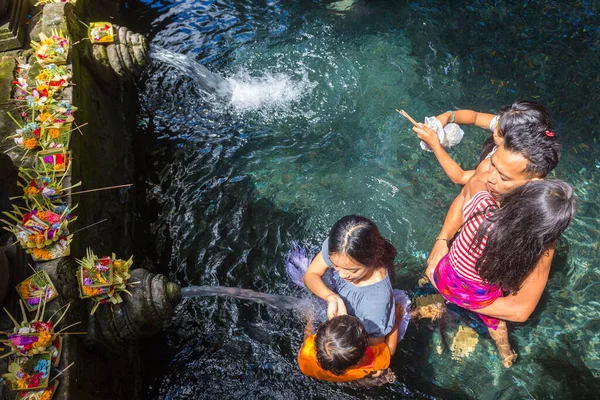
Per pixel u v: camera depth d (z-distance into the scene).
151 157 5.13
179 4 6.75
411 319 3.91
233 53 6.05
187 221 4.67
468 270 3.22
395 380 3.62
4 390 2.83
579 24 6.18
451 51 5.94
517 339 3.82
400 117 5.32
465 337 3.82
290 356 3.81
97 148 4.32
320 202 4.69
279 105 5.51
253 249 4.43
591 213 4.51
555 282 4.14
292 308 4.05
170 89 5.64
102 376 3.23
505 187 3.11
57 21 4.62
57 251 3.28
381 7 6.55
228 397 3.65
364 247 2.80
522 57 5.84
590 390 3.55
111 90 5.09
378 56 5.91
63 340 2.95
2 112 4.05
